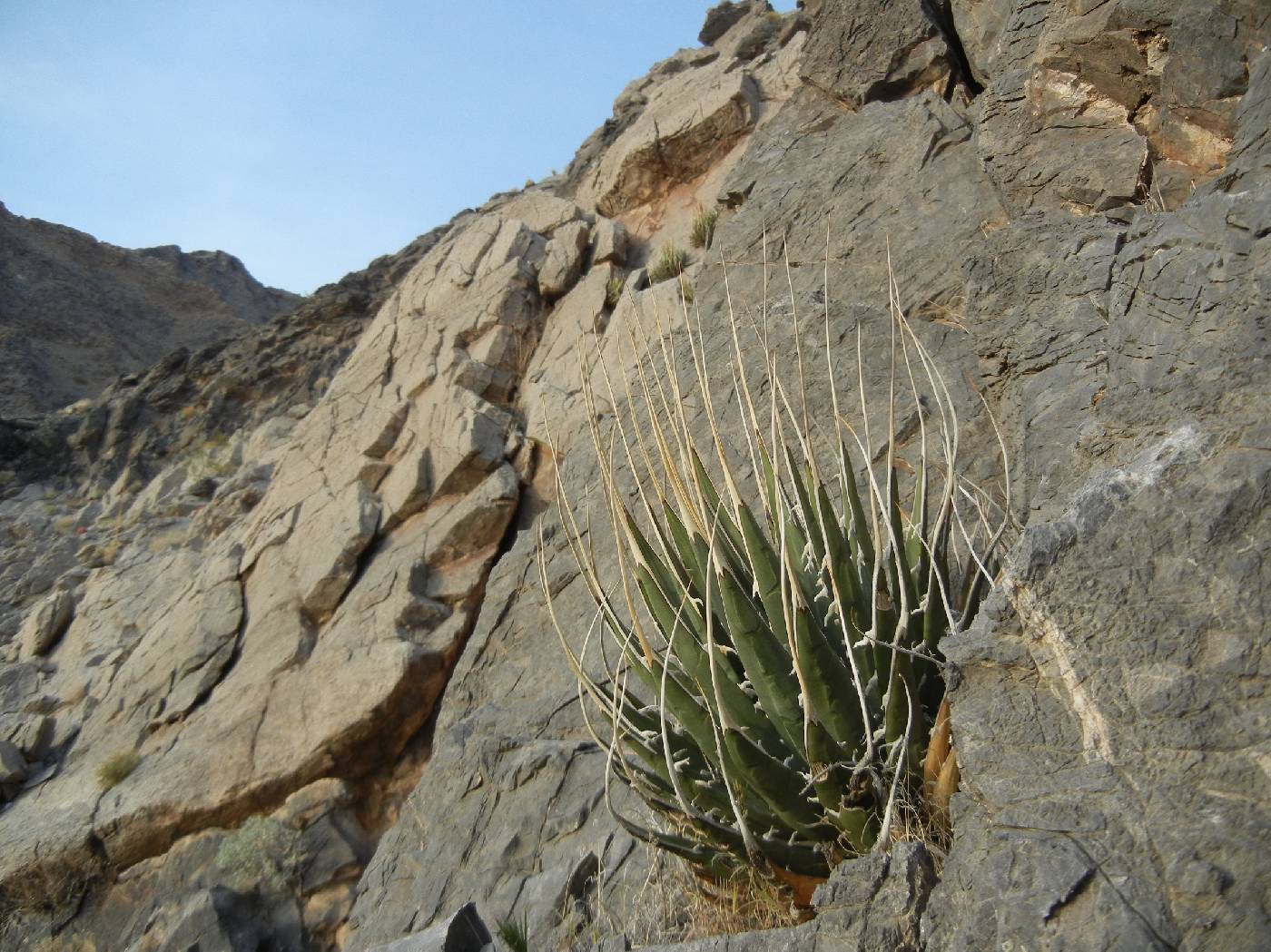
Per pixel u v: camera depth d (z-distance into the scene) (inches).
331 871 432.1
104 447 1127.6
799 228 401.4
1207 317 167.5
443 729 334.3
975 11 442.0
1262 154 199.5
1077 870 105.8
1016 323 260.2
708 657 161.6
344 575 518.3
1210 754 108.3
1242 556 117.0
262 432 943.0
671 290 495.5
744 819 150.0
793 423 169.5
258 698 485.1
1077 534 126.5
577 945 195.0
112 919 441.4
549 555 365.7
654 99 755.4
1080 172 297.7
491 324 607.2
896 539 160.1
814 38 500.4
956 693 129.3
